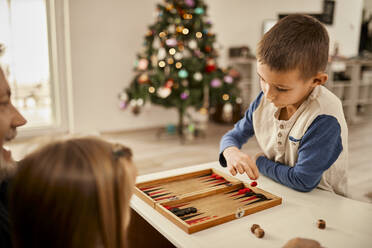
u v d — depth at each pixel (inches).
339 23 247.8
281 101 37.8
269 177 47.4
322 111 41.1
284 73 35.0
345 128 44.2
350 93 205.8
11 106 29.2
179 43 145.4
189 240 31.3
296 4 228.1
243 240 31.4
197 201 40.5
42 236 20.1
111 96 171.0
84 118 165.2
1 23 143.4
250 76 212.4
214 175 49.1
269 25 216.4
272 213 36.9
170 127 171.2
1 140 27.6
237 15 205.0
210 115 205.8
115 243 21.6
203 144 155.1
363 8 263.1
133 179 23.4
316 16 234.2
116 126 175.0
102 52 164.4
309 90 42.0
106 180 20.8
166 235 32.5
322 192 42.9
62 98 162.2
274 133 46.9
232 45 207.6
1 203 26.0
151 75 149.2
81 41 158.1
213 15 195.2
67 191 19.6
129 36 170.2
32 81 156.6
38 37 153.8
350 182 113.3
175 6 145.5
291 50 34.3
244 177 47.8
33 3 149.5
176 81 144.0
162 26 147.0
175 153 140.7
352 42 260.8
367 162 134.0
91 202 20.0
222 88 155.8
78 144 21.7
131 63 173.5
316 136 40.9
